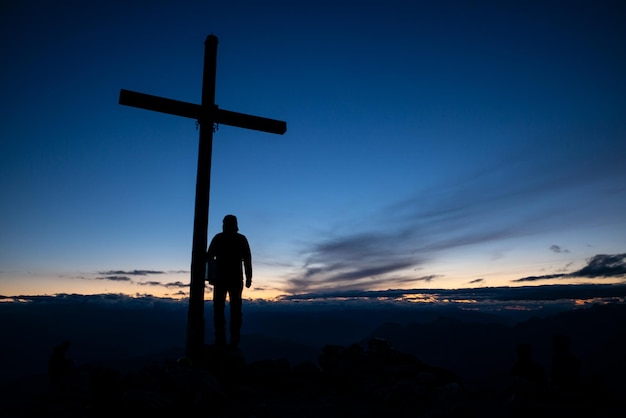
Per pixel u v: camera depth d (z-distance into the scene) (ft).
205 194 26.30
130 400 16.71
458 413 16.43
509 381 20.17
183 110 26.84
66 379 20.38
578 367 20.03
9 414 20.02
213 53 28.22
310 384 23.72
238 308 25.99
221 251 26.00
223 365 22.98
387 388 20.99
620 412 16.31
